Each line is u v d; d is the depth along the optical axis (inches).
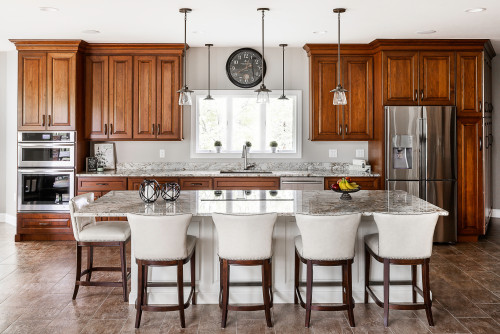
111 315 136.3
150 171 245.4
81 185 228.8
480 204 225.0
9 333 123.4
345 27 202.1
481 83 224.1
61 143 227.8
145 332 125.2
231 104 252.2
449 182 221.6
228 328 128.1
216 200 154.1
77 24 196.9
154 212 130.6
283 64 251.1
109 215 130.3
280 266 145.3
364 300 145.9
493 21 191.3
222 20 191.2
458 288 159.6
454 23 194.4
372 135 237.1
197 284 144.8
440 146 221.6
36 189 228.1
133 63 235.9
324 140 239.0
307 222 123.9
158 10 176.2
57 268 182.2
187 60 250.8
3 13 179.9
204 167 254.4
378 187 228.5
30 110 227.5
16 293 154.1
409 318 134.5
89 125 236.7
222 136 254.1
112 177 228.7
